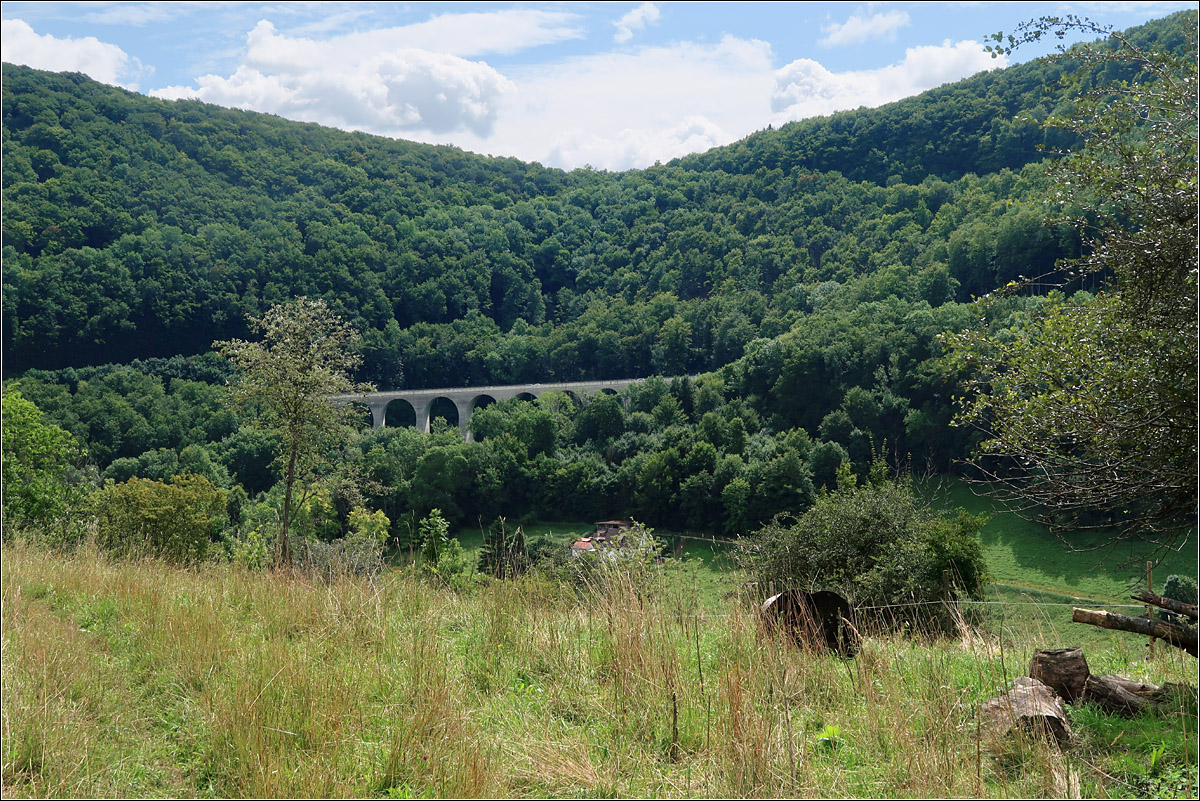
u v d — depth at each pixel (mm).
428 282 114375
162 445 63250
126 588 7008
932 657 5277
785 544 14898
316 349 18047
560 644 5230
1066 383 6184
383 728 4074
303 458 18797
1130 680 4750
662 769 3709
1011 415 6430
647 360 100125
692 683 4555
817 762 3744
